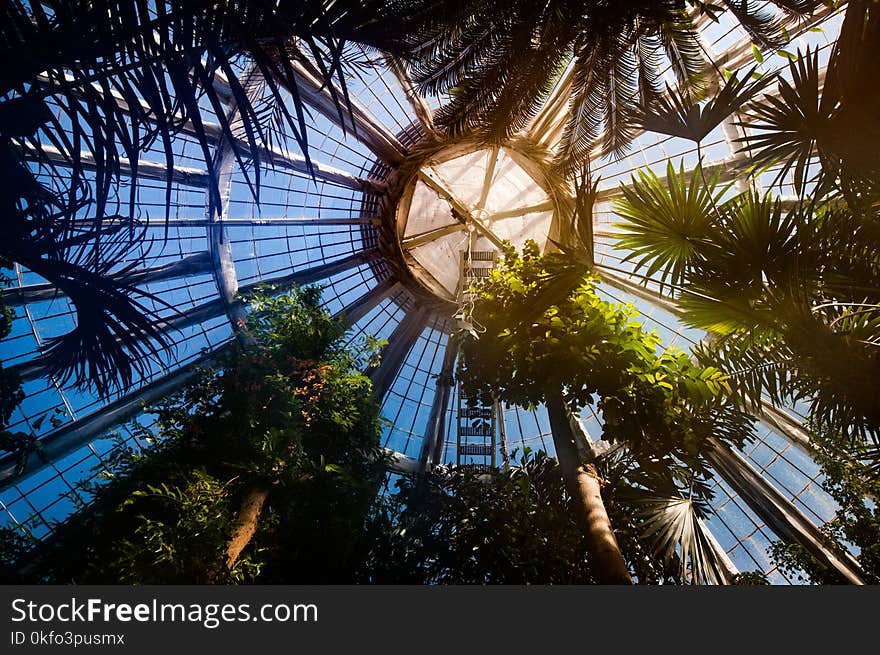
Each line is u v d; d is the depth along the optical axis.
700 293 4.42
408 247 15.62
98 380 4.23
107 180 2.53
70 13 2.16
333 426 8.41
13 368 7.29
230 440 7.19
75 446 11.27
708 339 12.02
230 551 5.69
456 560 7.49
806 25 6.85
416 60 3.38
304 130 2.53
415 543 8.23
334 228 15.72
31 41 2.15
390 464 9.59
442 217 16.38
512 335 6.62
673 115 4.21
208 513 5.55
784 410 10.94
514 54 5.33
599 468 7.36
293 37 2.69
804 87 3.50
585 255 5.41
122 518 6.54
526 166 13.23
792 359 4.26
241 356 8.50
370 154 14.79
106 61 2.26
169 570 4.98
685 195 4.29
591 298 6.64
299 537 7.12
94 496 7.20
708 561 6.49
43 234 2.82
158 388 12.32
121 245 3.31
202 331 13.49
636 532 6.91
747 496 11.34
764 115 3.79
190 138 12.10
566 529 7.11
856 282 4.01
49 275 3.25
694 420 6.12
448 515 8.15
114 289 3.55
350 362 9.55
